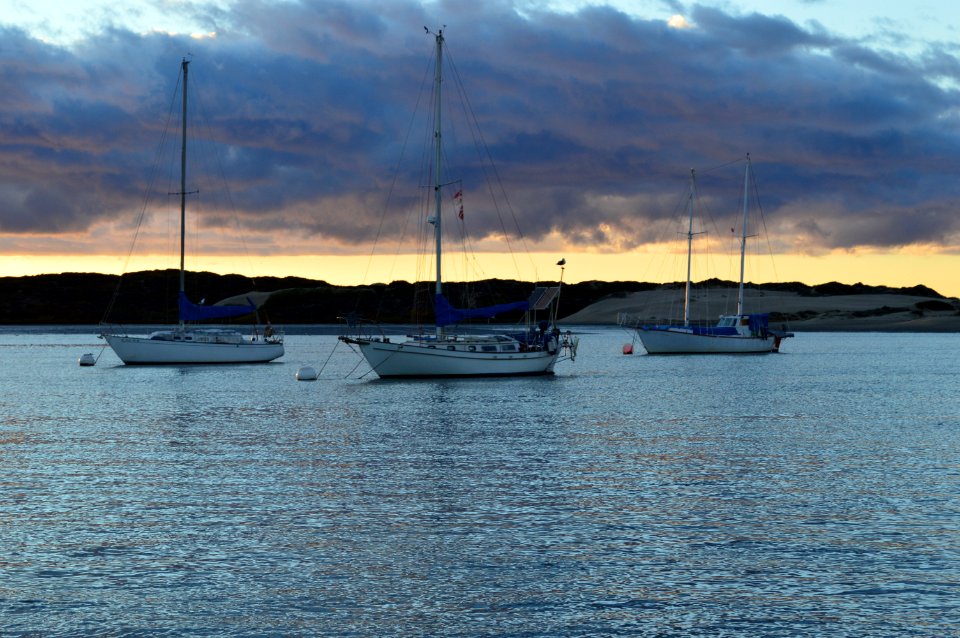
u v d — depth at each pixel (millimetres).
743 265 103562
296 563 17734
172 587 16391
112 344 76688
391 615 15070
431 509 22016
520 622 14781
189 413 42906
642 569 17344
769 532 19922
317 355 109688
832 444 32438
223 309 80000
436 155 58312
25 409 45250
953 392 55250
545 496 23438
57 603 15609
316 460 28891
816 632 14414
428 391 53594
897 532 19922
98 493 23906
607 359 95062
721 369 78500
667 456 29656
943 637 14227
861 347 139875
